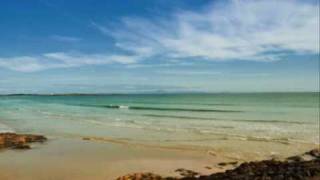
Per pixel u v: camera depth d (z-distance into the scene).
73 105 84.50
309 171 12.02
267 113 47.28
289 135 24.16
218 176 12.07
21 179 12.70
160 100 109.56
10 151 18.28
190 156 17.03
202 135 24.56
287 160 15.71
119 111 54.72
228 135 24.44
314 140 21.78
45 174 13.37
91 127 30.61
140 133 25.95
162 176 12.94
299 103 74.62
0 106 82.56
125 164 15.23
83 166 14.73
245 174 12.00
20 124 34.66
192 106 67.50
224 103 79.62
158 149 18.92
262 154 17.53
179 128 29.16
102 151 18.34
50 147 19.62
